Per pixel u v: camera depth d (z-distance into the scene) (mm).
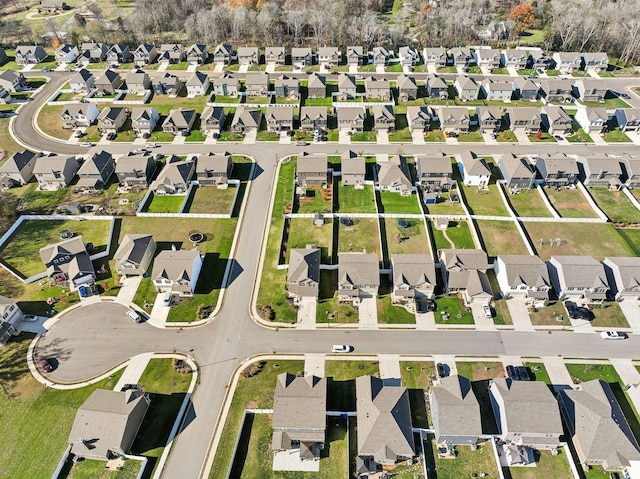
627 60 168750
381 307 80938
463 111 128625
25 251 92812
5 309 76375
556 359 72875
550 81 144500
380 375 70750
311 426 61438
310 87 143500
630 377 70250
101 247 93188
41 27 196750
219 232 96750
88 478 59406
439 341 75625
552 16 193750
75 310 81062
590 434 60594
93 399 64125
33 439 63406
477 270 82375
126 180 109312
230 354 74062
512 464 60406
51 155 120188
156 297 83312
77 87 149250
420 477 58969
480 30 192250
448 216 99438
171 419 65625
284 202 104562
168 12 198375
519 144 124250
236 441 62625
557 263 82625
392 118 128125
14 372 71812
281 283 85500
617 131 129750
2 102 144375
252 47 171250
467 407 62375
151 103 144125
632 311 79750
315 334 76938
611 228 97188
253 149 123062
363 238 94438
